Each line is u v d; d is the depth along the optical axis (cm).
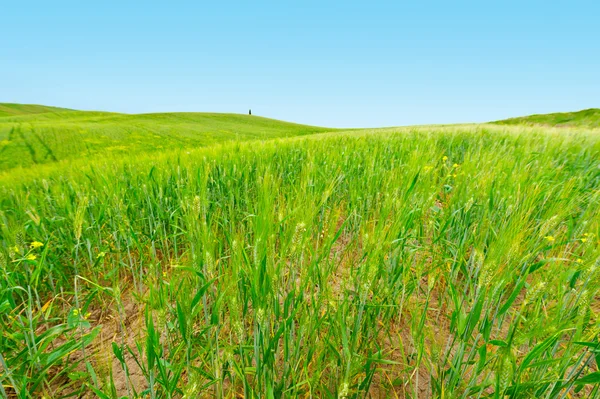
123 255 326
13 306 202
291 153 554
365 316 172
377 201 291
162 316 144
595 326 134
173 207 341
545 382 118
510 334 133
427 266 239
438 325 213
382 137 927
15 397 193
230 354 138
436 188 273
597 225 211
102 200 335
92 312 270
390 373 186
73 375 177
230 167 404
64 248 316
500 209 254
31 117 5238
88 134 3216
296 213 180
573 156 525
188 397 124
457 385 161
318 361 148
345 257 251
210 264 157
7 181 612
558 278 158
